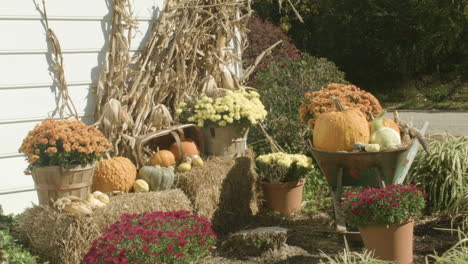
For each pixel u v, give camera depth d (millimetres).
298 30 21016
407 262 4691
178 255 3986
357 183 5320
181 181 5738
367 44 19859
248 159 6320
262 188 6465
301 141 8070
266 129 8219
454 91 19234
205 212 5695
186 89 7168
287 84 9180
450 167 6184
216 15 7410
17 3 5906
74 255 4609
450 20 19281
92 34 6457
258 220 6191
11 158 5898
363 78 20844
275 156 6348
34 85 6023
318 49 21062
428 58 20547
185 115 6629
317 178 7293
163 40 6844
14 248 4617
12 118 5887
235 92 6777
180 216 4488
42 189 4938
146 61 6719
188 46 7129
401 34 19719
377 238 4605
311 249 5273
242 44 8078
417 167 6336
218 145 6395
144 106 6617
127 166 5605
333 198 5312
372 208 4512
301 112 6258
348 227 5418
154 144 6555
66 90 6207
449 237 5473
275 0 19922
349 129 5297
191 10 7199
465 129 12914
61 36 6230
